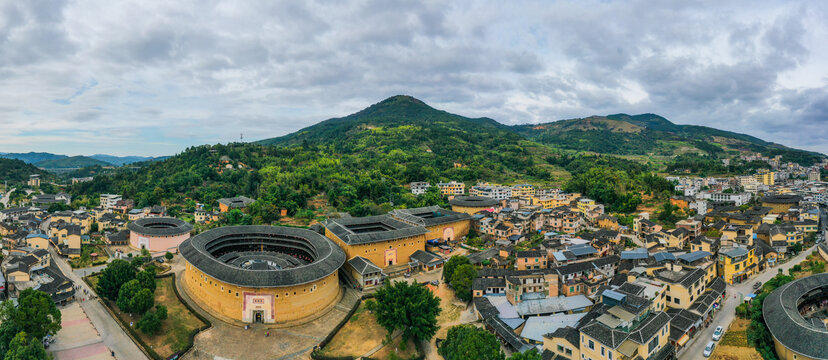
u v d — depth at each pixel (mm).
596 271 141250
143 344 110688
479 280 134625
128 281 131250
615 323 91500
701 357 98062
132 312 123375
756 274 144250
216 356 107438
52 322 112938
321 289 129625
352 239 161375
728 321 113812
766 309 106812
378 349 110750
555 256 153250
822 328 96938
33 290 123688
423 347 111688
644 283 122188
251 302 121312
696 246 153375
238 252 167250
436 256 171000
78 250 185000
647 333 90062
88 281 153875
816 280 115312
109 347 111312
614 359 84000
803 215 198000
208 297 131500
